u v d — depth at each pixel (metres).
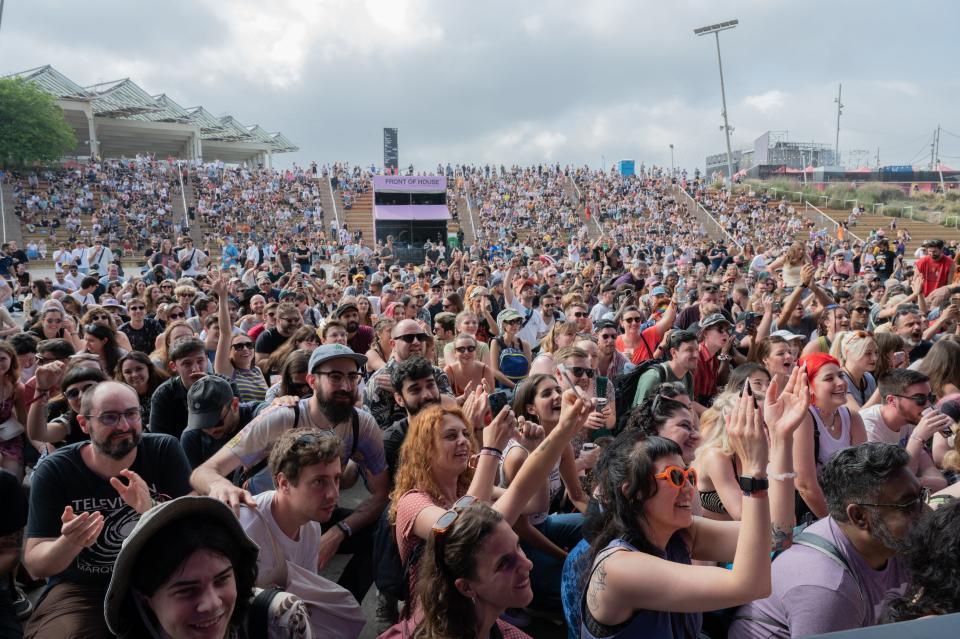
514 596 2.14
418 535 2.96
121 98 58.91
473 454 3.65
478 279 14.03
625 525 2.41
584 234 42.00
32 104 46.06
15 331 9.60
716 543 2.73
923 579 1.99
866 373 5.65
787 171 65.69
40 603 3.07
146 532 1.78
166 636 1.84
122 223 38.00
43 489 3.07
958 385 5.21
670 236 42.06
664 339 6.84
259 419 3.84
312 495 2.99
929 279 10.98
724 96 40.03
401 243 34.75
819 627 2.38
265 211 43.59
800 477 3.53
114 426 3.12
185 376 4.89
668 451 2.39
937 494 3.35
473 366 6.33
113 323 7.98
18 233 34.41
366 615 3.86
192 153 68.31
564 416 2.94
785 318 7.62
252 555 1.98
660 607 2.20
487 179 52.47
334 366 3.90
